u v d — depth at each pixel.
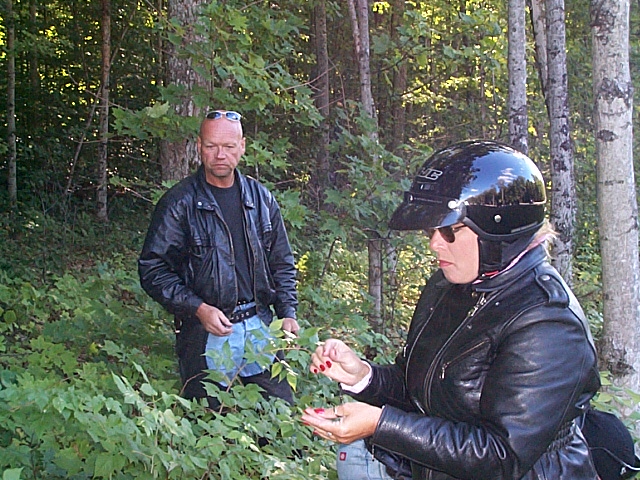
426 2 10.12
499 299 1.80
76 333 4.41
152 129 5.34
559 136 7.32
